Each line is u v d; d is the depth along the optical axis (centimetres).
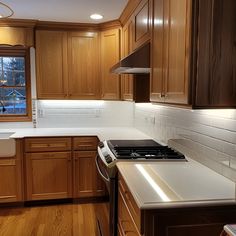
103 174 208
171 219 120
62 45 339
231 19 135
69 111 372
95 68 349
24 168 310
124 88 319
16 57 360
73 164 321
